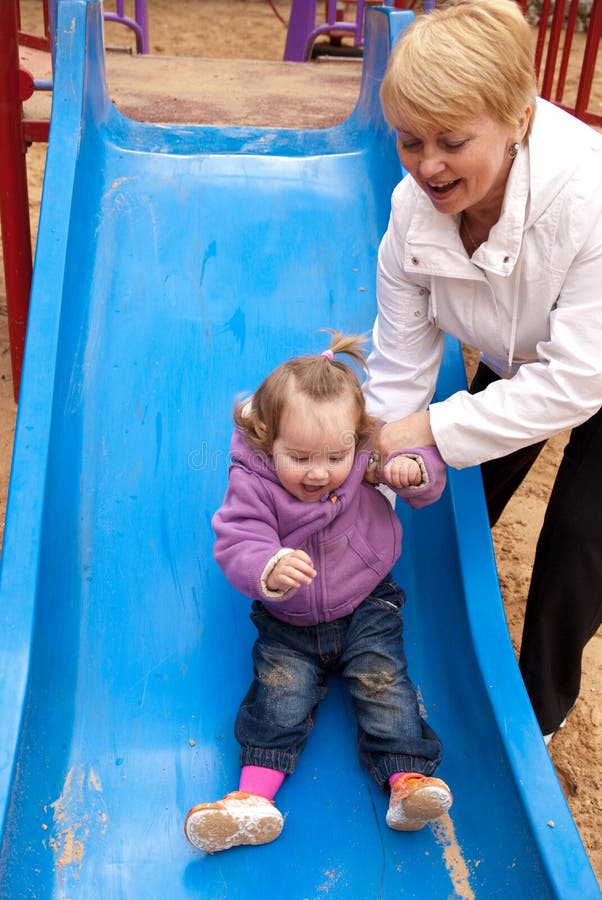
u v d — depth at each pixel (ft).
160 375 7.54
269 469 5.78
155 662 6.26
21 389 6.48
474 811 5.67
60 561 6.31
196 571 6.66
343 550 5.88
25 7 27.17
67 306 7.24
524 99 4.89
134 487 6.96
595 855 7.32
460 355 7.51
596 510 6.29
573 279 5.35
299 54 18.60
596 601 6.65
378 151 9.17
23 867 5.03
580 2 28.32
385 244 6.14
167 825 5.55
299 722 5.73
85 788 5.67
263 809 5.28
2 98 10.28
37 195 17.08
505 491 8.61
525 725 5.62
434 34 4.76
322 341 7.93
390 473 5.77
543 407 5.48
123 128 9.37
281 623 5.99
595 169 5.20
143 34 16.43
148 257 8.24
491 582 6.32
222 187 8.87
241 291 8.16
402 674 5.86
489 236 5.38
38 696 5.67
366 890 5.34
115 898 5.22
